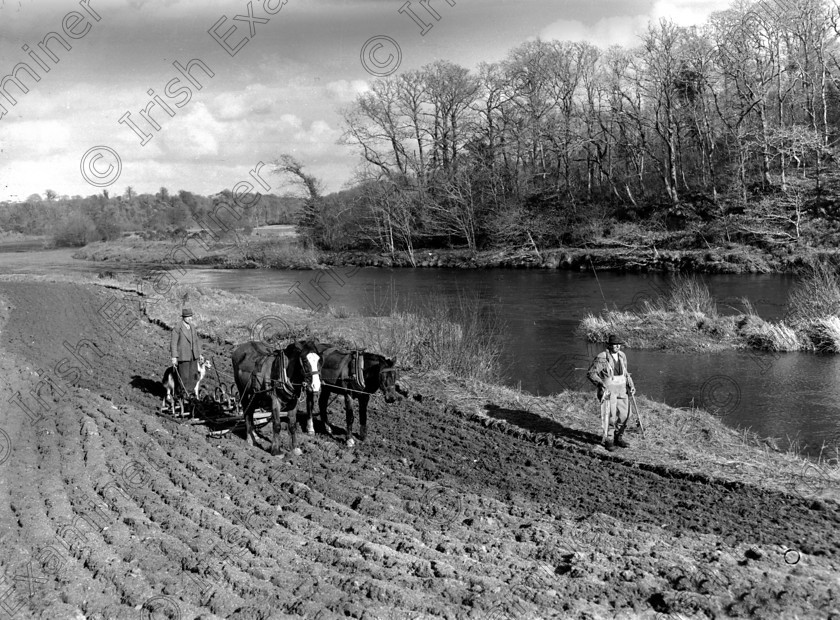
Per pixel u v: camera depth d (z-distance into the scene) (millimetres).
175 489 9961
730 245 43125
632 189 61031
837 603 6863
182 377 13672
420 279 45344
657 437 12680
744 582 7266
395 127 59812
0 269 52531
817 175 45375
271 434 12906
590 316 26688
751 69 49281
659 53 50719
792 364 20125
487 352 19250
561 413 14047
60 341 22625
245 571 7609
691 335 23844
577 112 57562
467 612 6641
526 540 8500
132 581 7359
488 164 58656
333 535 8508
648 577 7410
